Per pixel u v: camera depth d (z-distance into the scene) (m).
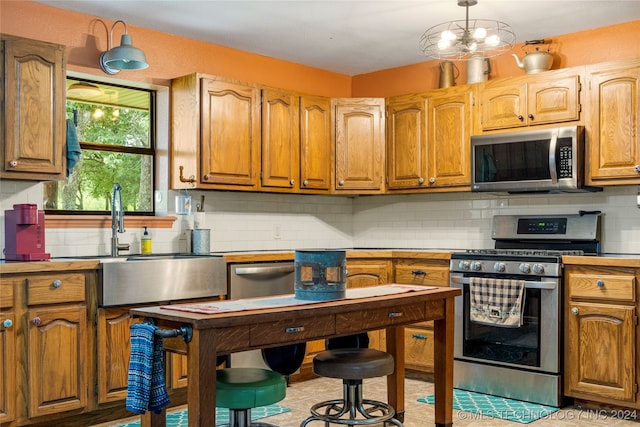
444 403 3.27
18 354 3.38
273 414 3.91
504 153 4.69
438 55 5.27
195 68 4.84
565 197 4.80
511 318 4.23
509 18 4.39
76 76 4.32
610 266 3.92
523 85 4.65
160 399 2.37
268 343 2.44
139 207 4.75
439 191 5.10
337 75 5.89
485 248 5.22
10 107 3.63
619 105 4.23
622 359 3.88
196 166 4.50
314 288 2.80
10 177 3.67
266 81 5.32
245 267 4.45
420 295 3.03
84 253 4.27
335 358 2.90
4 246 3.79
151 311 2.46
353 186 5.36
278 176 4.98
